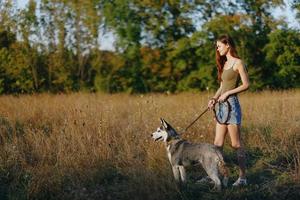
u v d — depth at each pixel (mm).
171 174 8586
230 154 9828
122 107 15328
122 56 32156
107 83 31719
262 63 31344
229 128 8281
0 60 31406
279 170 9070
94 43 31953
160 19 32344
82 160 9281
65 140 10031
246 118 12891
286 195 8211
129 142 10312
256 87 30938
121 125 11438
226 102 8227
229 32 31609
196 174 9055
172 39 32594
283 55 30578
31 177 8836
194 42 31562
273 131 10992
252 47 31609
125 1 31891
